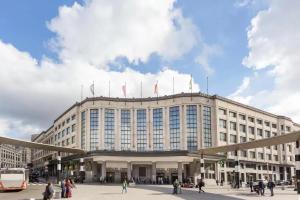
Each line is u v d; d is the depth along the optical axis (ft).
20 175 153.69
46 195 107.55
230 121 319.27
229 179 309.42
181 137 291.58
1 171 152.66
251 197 131.54
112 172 274.36
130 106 306.55
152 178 261.03
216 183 278.05
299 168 145.18
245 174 329.72
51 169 404.36
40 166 531.50
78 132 320.70
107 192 156.46
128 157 258.16
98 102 304.50
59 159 243.19
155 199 121.39
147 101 305.53
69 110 350.23
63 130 375.66
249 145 189.47
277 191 174.40
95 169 280.10
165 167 261.24
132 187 201.98
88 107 306.35
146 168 281.74
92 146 299.79
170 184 253.44
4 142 200.34
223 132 309.22
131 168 263.29
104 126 301.63
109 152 256.93
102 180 257.96
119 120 304.30
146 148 298.97
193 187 222.28
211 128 298.97
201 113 293.43
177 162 256.93
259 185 143.13
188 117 292.61
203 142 289.74
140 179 274.77
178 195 141.90
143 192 158.30
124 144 301.22
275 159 377.71
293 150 402.72
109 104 304.91
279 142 164.76
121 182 267.59
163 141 296.30
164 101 301.22
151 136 299.99
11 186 150.92
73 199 118.83
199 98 294.87
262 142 176.55
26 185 161.17
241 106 334.24
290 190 186.29
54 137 425.69
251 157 341.62
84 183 257.34
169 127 296.51
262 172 354.54
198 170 276.82
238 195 143.02
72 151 256.11
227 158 298.15
